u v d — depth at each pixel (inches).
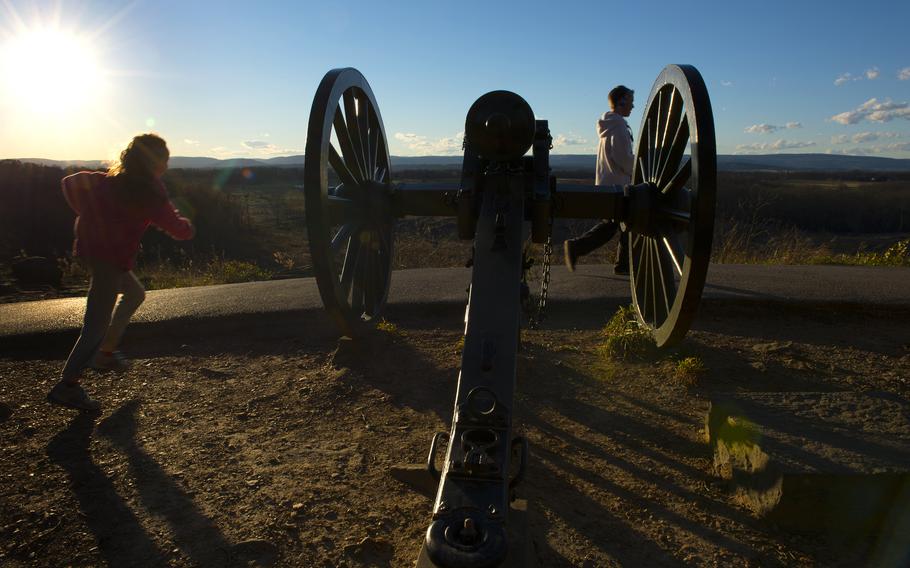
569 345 195.2
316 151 143.6
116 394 165.6
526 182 141.0
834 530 103.8
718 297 222.8
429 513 111.0
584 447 134.0
